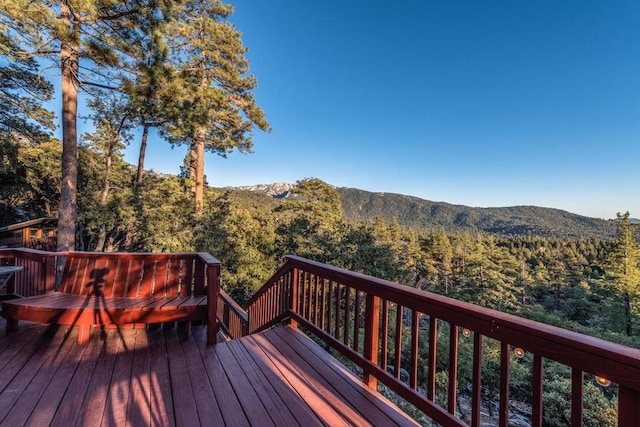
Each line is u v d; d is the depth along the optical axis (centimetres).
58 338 297
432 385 166
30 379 222
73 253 349
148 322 292
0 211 1623
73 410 187
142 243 1147
